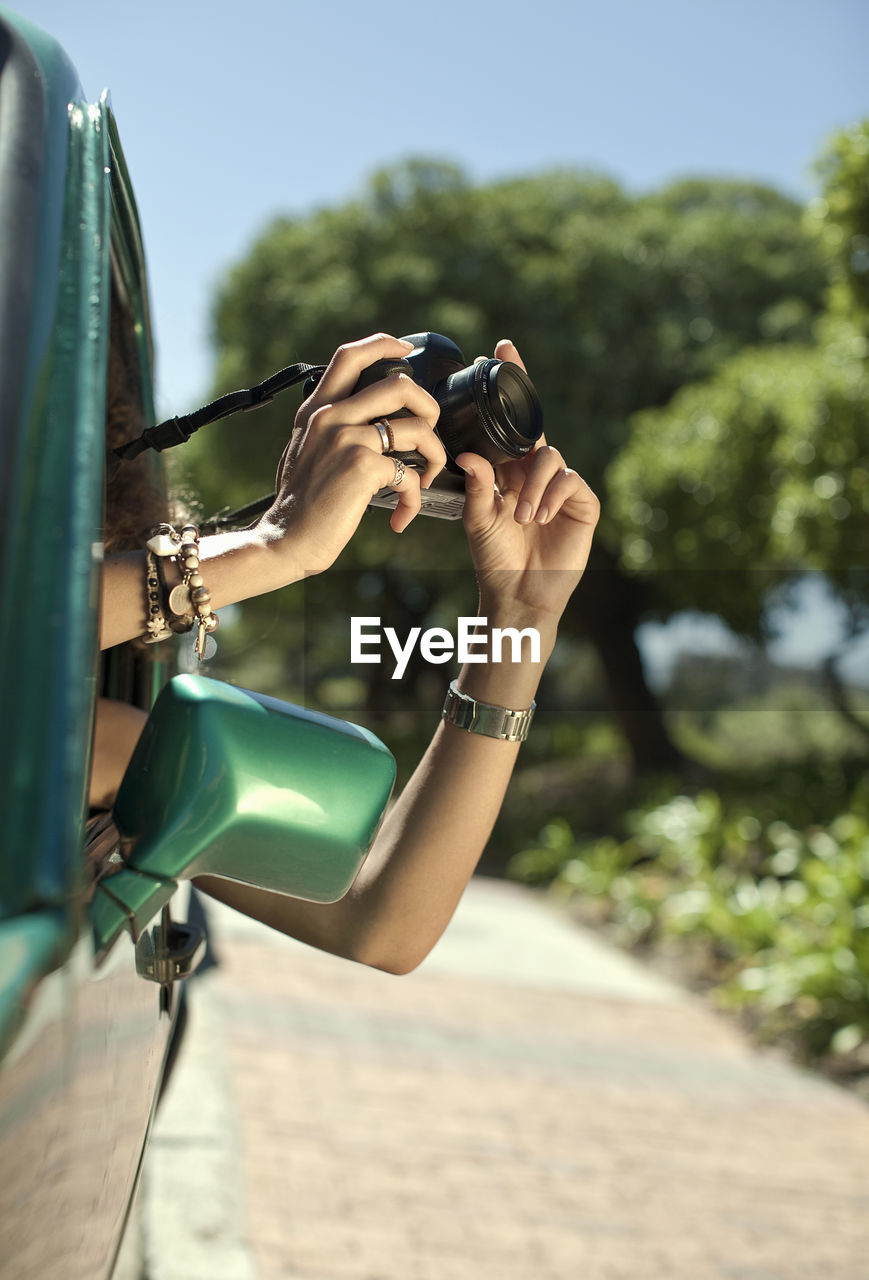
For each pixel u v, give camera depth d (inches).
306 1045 193.9
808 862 299.3
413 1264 123.6
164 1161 136.3
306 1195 136.7
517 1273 124.8
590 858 396.8
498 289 706.8
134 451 52.1
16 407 29.7
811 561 355.9
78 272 33.6
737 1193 153.4
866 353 309.3
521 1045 211.6
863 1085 205.2
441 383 52.2
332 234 749.9
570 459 684.7
